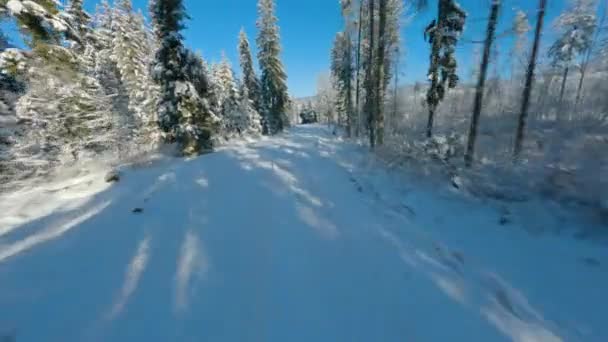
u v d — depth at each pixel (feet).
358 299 11.73
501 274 13.71
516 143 29.12
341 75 94.32
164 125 53.52
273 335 9.70
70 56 40.96
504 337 9.91
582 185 16.92
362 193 27.27
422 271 13.89
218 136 78.18
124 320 10.37
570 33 67.92
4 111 37.73
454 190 23.77
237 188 28.14
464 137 37.32
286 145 65.05
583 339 9.86
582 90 67.21
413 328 10.23
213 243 16.52
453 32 40.47
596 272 12.70
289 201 24.21
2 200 28.19
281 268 13.94
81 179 36.06
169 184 29.99
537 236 16.05
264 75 113.09
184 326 10.07
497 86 71.72
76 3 66.23
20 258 15.07
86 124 45.60
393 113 77.56
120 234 17.90
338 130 115.34
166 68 51.55
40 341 9.41
